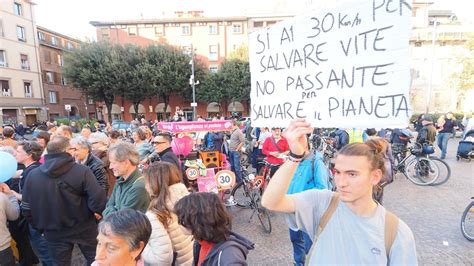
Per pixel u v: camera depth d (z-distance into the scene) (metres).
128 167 2.55
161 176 2.18
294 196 1.42
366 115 1.51
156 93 29.56
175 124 5.22
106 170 3.83
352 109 1.56
